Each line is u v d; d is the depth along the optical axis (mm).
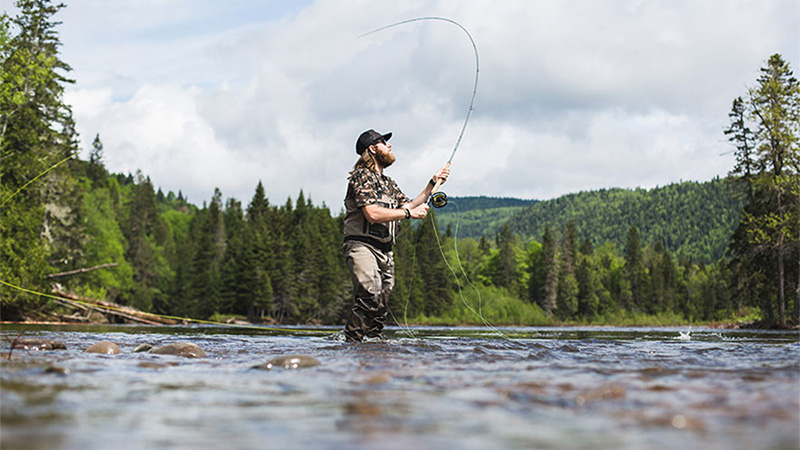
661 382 2672
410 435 1623
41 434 1598
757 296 35281
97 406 2031
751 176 34188
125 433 1633
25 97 27953
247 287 62500
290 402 2139
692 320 100250
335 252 74125
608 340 7648
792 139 32562
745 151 34406
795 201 32719
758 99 33406
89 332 9594
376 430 1687
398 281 66500
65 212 35062
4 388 2367
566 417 1873
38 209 28359
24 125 28625
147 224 94500
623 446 1506
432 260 71375
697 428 1715
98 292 44375
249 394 2322
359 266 5969
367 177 6008
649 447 1497
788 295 34156
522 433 1653
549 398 2209
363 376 2896
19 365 3221
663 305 103188
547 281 89375
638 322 94688
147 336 7590
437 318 69375
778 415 1898
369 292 5961
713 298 100188
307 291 64125
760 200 35156
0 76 27047
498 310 76250
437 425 1752
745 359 4047
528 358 4035
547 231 91125
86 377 2787
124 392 2342
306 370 3145
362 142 6133
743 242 34969
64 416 1853
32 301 26094
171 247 99812
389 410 1987
